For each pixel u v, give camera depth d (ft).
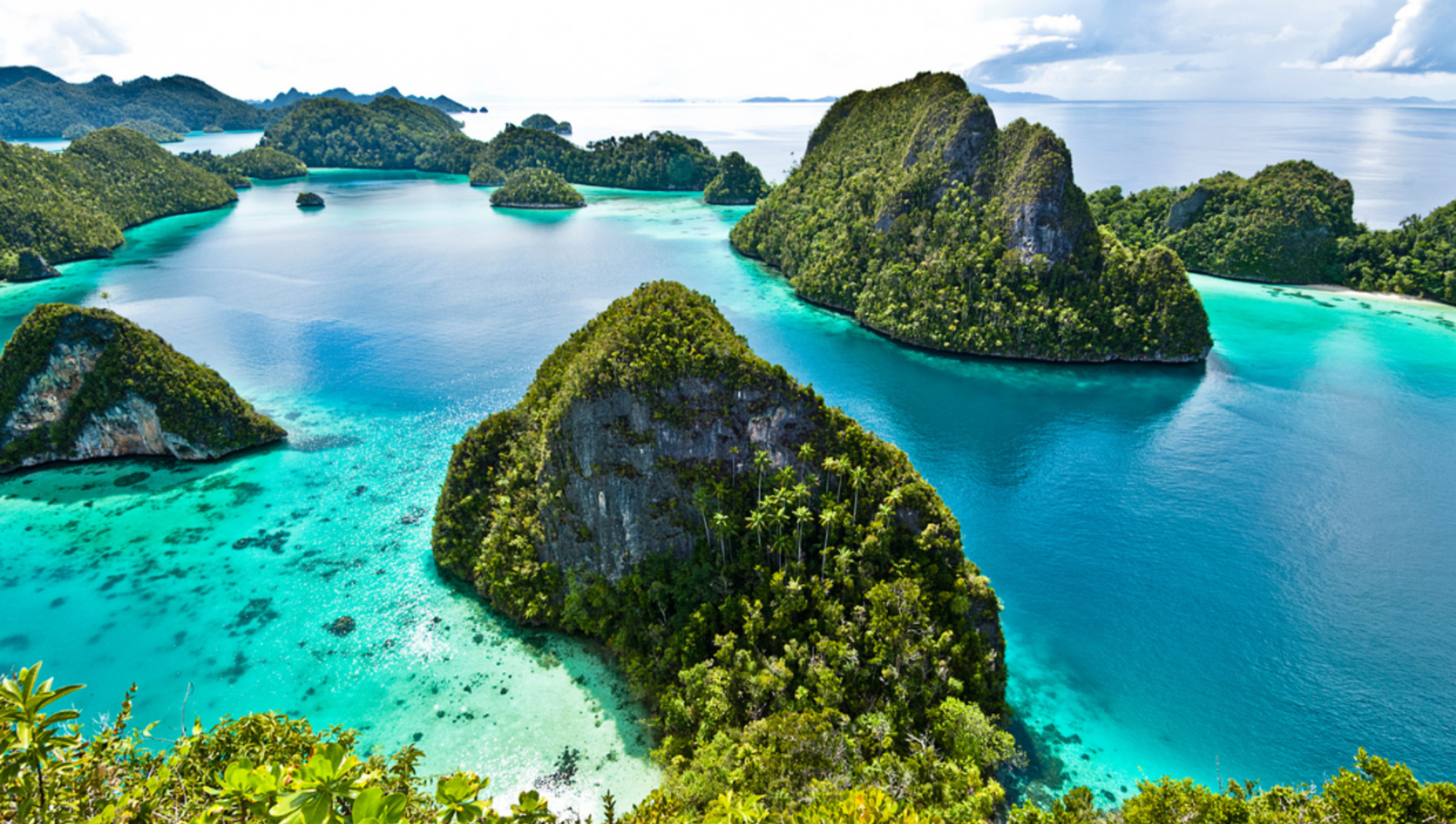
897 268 624.18
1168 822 167.63
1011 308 574.97
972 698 220.84
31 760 57.11
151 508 339.77
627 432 266.36
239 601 279.69
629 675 241.96
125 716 103.86
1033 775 219.00
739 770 182.29
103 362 373.20
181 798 94.48
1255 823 160.66
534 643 260.42
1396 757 232.73
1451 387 513.04
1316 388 513.86
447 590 287.07
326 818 41.24
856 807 88.28
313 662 250.98
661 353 270.67
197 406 380.17
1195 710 247.29
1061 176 589.32
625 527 266.36
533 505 287.89
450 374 513.45
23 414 367.45
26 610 273.95
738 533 260.83
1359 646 277.85
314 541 316.60
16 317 622.95
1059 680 258.78
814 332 629.10
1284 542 342.64
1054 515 363.76
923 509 254.88
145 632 264.11
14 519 329.11
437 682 242.37
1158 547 338.75
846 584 240.32
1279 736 238.48
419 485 362.53
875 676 220.43
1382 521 359.66
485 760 213.66
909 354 579.48
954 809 173.99
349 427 427.33
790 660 226.38
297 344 570.87
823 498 260.01
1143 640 279.49
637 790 204.13
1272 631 285.43
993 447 429.79
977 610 240.53
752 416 271.49
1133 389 512.63
